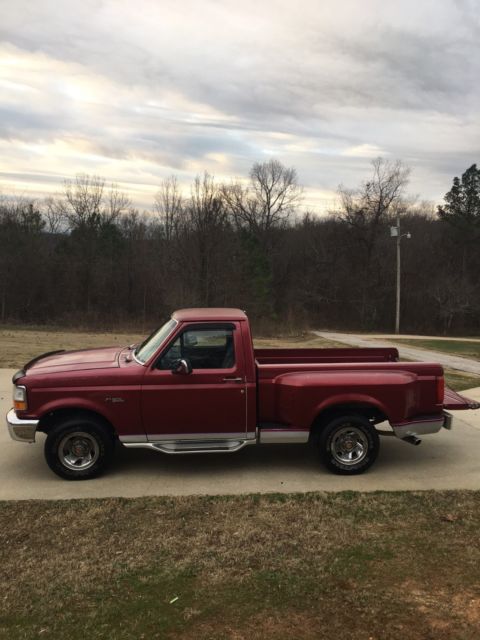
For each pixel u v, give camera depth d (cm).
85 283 5069
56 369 542
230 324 548
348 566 375
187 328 543
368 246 6100
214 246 4881
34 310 4928
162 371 537
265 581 355
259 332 3681
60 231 5441
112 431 551
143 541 411
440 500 495
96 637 297
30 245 5012
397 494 510
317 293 6259
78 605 327
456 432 741
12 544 405
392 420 558
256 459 614
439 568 373
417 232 6519
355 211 6116
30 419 527
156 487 525
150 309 4903
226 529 432
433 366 576
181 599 334
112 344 2152
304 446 666
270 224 6625
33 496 500
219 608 324
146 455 625
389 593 341
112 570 368
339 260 6312
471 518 457
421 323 6000
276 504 483
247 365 545
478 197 6456
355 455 566
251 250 5047
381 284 6116
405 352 2208
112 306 4947
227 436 548
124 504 481
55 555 389
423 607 325
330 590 345
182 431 543
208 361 547
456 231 6538
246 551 396
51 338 2502
